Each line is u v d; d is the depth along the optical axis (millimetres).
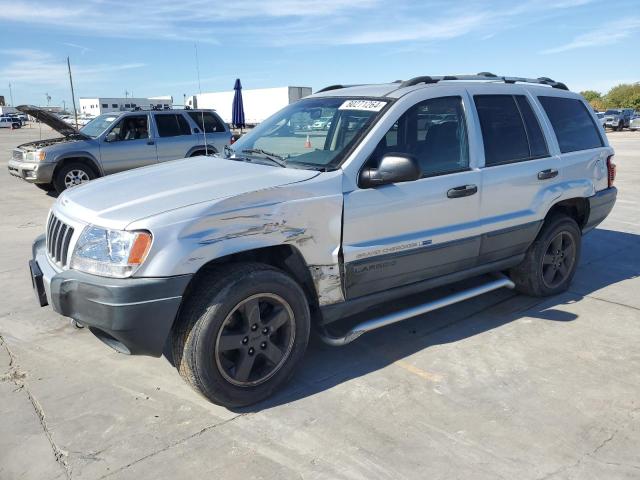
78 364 3818
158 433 3023
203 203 3037
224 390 3139
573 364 3836
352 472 2715
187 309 3051
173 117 11977
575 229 5082
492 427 3088
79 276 2965
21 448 2891
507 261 4629
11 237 7500
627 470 2740
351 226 3488
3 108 86500
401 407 3289
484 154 4234
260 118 40812
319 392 3457
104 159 11109
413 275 3916
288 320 3342
